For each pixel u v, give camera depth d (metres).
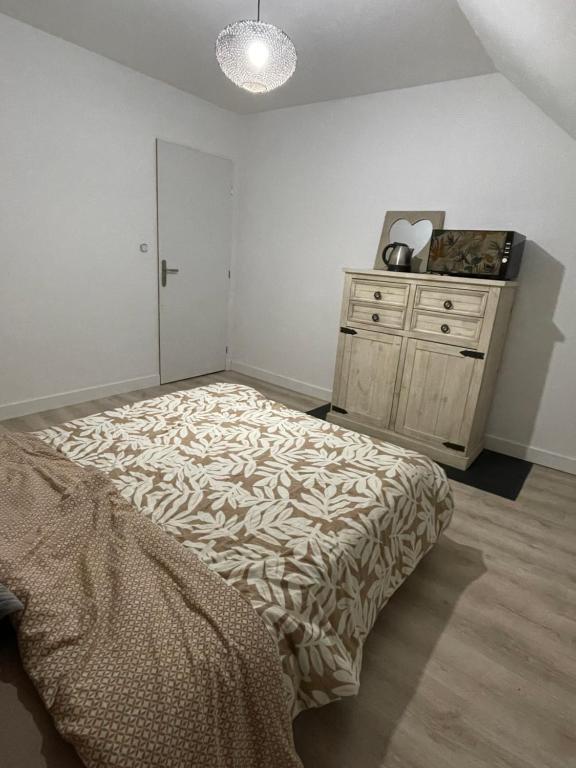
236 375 4.49
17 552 0.98
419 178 3.07
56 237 2.99
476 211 2.87
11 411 3.01
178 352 4.05
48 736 0.69
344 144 3.39
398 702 1.26
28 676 0.77
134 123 3.23
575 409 2.72
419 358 2.76
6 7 2.39
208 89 3.39
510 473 2.72
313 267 3.78
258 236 4.12
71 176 2.98
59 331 3.15
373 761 1.11
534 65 1.81
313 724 1.19
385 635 1.49
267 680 0.86
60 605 0.86
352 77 2.91
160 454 1.57
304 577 1.05
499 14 1.54
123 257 3.41
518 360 2.87
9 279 2.83
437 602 1.65
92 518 1.14
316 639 1.00
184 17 2.33
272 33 1.70
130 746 0.67
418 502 1.57
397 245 2.94
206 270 4.09
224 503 1.31
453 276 2.62
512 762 1.12
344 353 3.12
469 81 2.76
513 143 2.66
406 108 3.04
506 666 1.40
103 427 1.75
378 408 3.01
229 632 0.86
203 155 3.75
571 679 1.37
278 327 4.16
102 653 0.78
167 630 0.84
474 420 2.65
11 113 2.63
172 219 3.66
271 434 1.82
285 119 3.70
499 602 1.67
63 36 2.70
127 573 0.96
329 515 1.29
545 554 1.97
